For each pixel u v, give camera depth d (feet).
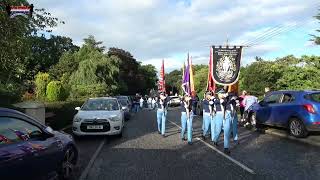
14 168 19.35
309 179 27.53
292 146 43.37
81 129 48.78
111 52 253.24
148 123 74.43
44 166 22.75
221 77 58.34
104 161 34.24
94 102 55.31
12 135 20.38
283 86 100.83
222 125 43.50
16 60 45.70
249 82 113.19
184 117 48.83
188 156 36.88
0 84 49.85
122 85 191.21
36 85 93.91
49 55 210.38
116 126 49.67
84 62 154.71
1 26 39.73
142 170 30.40
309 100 47.34
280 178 27.81
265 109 55.72
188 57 56.08
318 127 45.93
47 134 23.94
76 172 29.53
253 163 33.40
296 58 107.65
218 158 35.86
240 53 58.44
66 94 96.37
